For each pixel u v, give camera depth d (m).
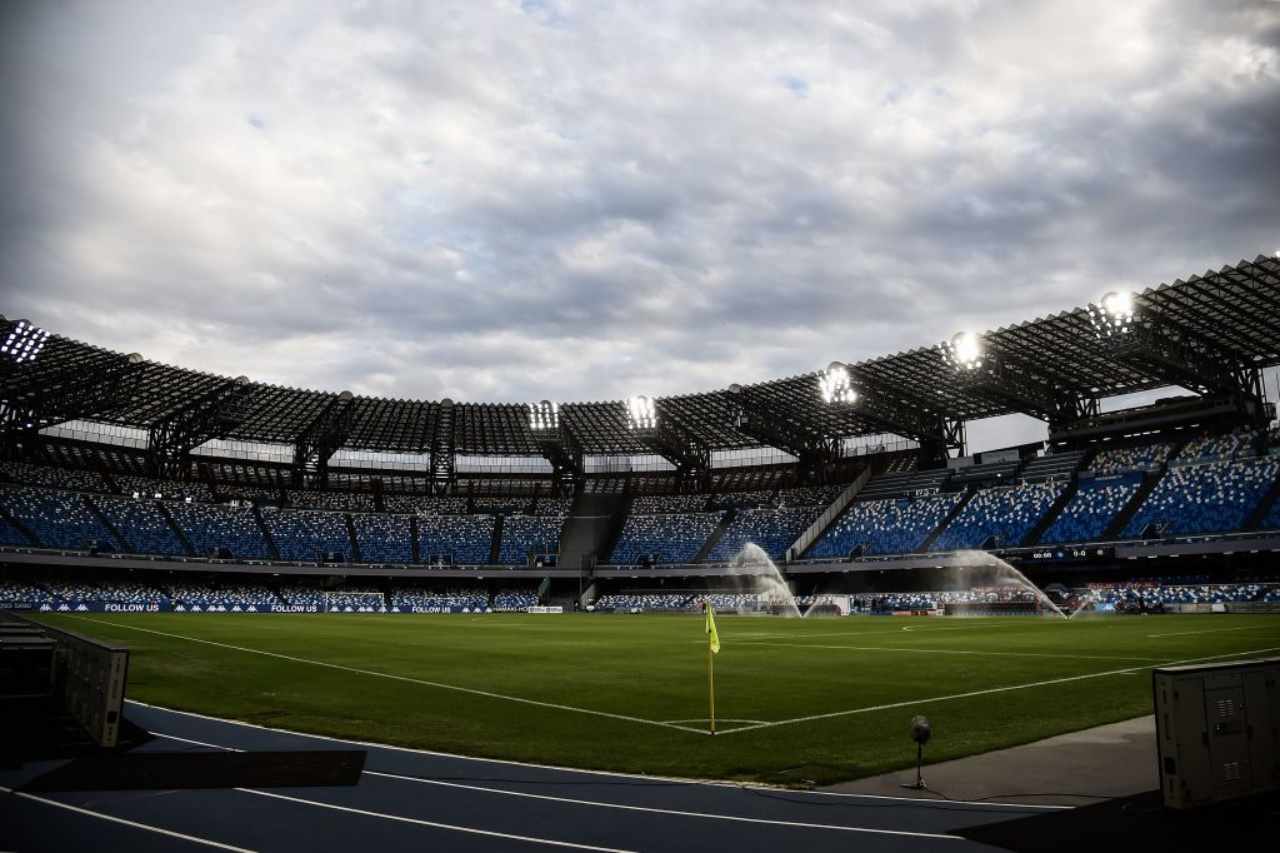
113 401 85.81
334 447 109.56
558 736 17.36
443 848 10.20
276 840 10.50
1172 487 74.12
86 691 17.05
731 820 11.26
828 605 84.06
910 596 79.62
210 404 94.88
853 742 16.41
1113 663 29.41
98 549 86.62
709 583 103.75
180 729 18.28
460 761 15.03
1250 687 11.91
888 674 27.50
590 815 11.55
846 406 89.56
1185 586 67.81
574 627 59.91
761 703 21.58
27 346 69.94
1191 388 74.69
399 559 104.31
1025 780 13.25
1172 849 9.83
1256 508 67.06
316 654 36.09
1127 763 14.33
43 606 76.81
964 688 23.78
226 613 80.38
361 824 11.16
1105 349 68.44
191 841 10.48
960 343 70.38
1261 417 74.44
